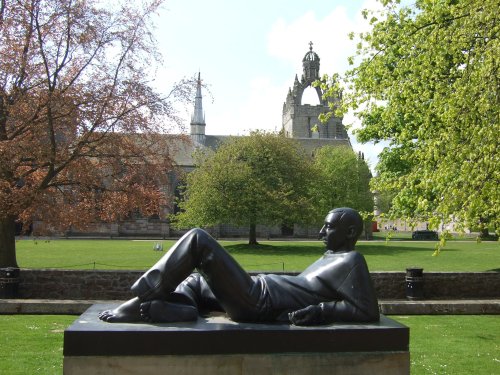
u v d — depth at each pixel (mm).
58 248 33594
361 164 52688
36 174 16969
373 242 46469
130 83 15820
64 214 15438
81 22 15391
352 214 5129
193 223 39500
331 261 4957
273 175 39812
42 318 10914
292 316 4590
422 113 10859
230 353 4352
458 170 8172
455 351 8414
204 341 4324
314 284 4848
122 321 4566
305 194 42125
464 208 7793
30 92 15227
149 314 4539
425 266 22406
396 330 4516
